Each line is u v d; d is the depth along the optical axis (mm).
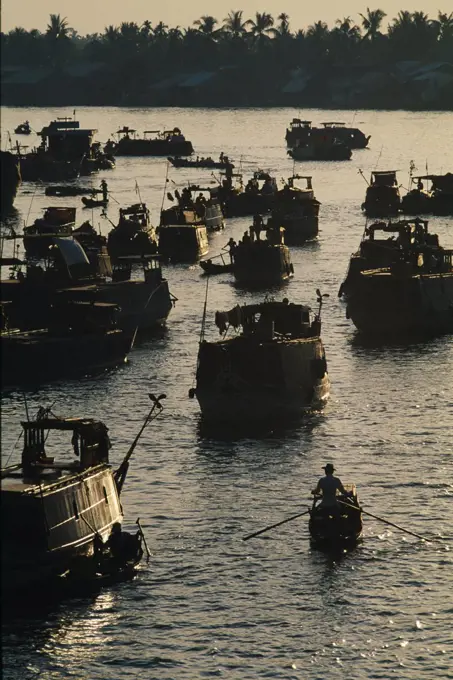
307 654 50219
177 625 52406
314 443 74812
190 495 66250
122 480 61312
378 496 65938
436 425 78375
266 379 79062
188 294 126188
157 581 56094
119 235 146125
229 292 127000
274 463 71188
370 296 104750
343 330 107062
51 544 54375
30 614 53219
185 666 49500
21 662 49719
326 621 52594
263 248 130500
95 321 94938
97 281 108750
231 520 62750
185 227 149625
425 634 51500
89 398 86000
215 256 148750
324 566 57406
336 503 59656
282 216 163000
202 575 56656
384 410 81812
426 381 89312
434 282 106312
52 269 109000
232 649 50625
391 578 56250
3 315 96250
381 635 51500
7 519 54094
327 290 127062
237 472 69750
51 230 151125
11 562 53688
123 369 93875
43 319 103750
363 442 74938
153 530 61625
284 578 56344
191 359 97000
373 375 91250
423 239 119312
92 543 56906
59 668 49344
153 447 74438
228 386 78750
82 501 56844
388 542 59969
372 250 122000
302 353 81312
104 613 53312
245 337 79812
